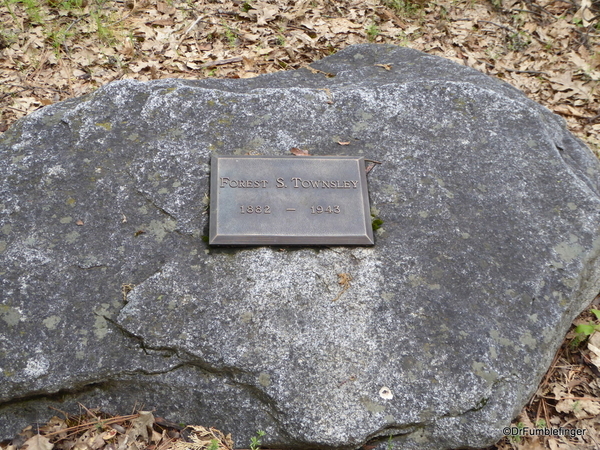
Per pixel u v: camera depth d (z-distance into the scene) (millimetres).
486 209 1171
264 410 988
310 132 1270
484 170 1226
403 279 1077
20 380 969
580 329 1207
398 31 2240
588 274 1124
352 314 1038
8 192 1142
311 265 1089
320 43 2111
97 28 2025
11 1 2008
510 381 993
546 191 1203
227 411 1001
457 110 1315
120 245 1095
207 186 1171
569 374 1198
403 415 962
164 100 1280
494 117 1310
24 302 1023
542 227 1151
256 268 1078
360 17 2287
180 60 1962
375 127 1285
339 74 1543
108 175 1175
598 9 2406
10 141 1222
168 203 1146
